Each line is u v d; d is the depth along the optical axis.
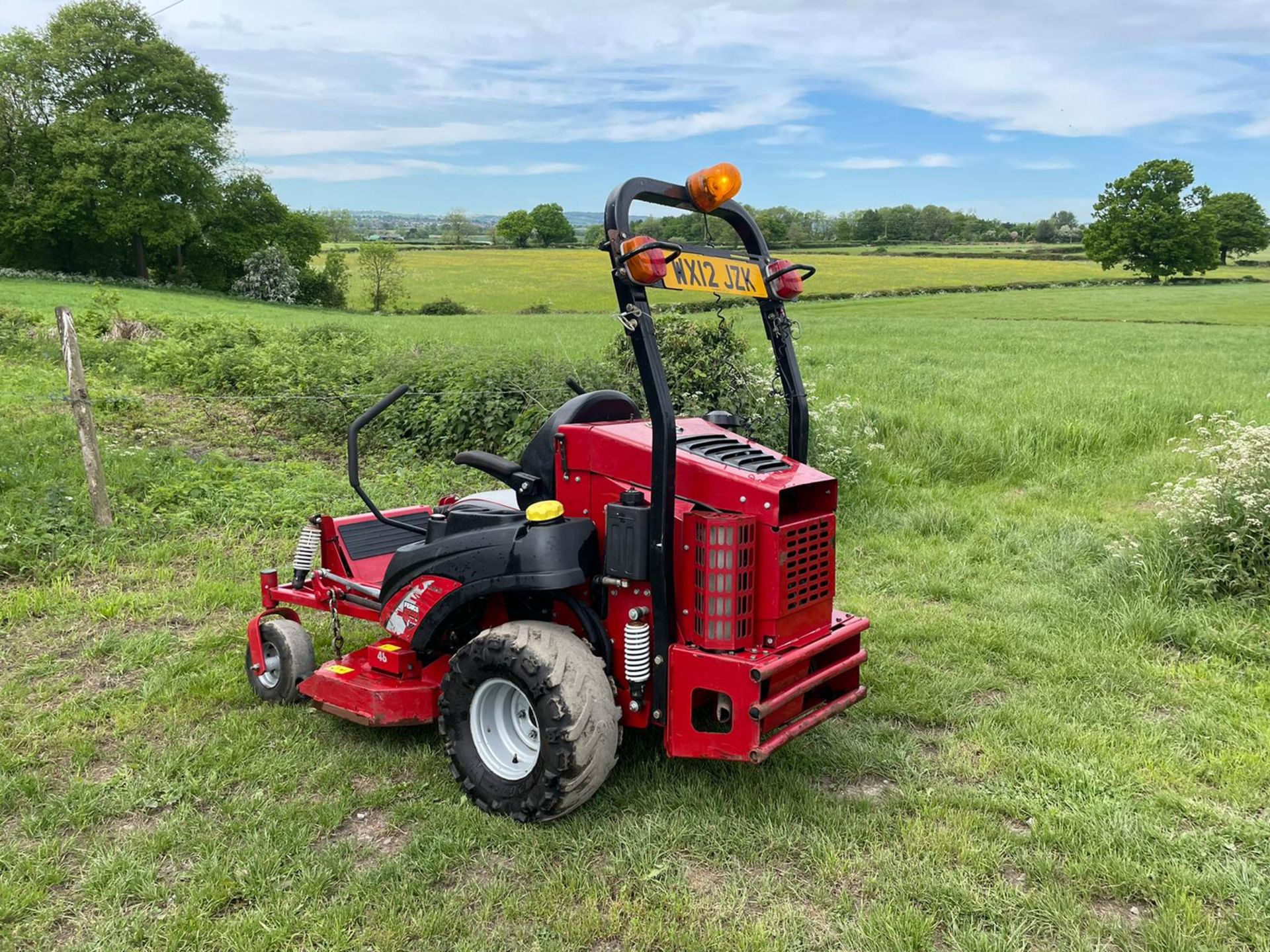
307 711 4.39
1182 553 5.93
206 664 4.89
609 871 3.16
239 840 3.36
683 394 8.35
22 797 3.63
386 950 2.80
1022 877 3.15
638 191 3.29
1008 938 2.82
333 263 61.00
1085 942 2.79
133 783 3.72
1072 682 4.73
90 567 6.33
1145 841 3.30
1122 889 3.06
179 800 3.64
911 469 9.22
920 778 3.78
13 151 53.41
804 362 21.22
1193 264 78.75
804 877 3.14
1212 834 3.35
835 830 3.37
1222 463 6.39
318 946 2.83
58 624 5.41
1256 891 3.00
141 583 6.11
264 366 13.45
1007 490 9.05
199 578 6.13
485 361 10.45
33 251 53.94
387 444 10.33
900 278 73.25
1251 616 5.35
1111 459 10.08
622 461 3.48
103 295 22.25
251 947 2.80
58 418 10.62
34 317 21.86
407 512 5.13
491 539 3.55
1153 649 5.14
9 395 12.02
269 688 4.51
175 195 55.16
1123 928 2.86
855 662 3.69
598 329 31.50
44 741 4.07
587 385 9.06
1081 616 5.60
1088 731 4.17
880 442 10.09
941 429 10.20
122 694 4.52
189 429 11.23
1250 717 4.27
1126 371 18.84
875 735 4.15
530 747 3.51
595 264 82.25
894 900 2.99
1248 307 51.78
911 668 4.87
